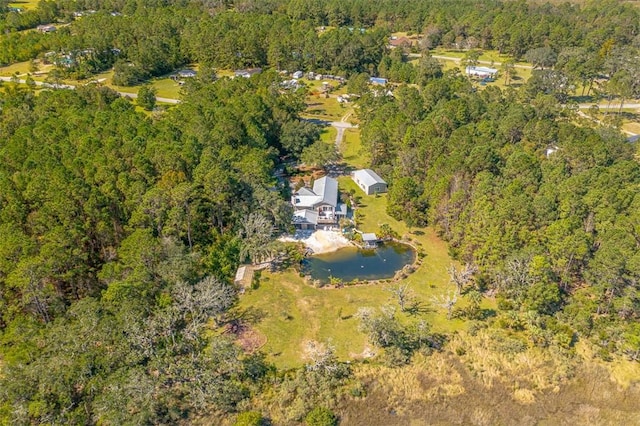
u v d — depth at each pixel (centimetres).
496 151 9681
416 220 9300
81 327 5762
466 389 6025
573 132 10638
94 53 17225
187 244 8081
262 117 11725
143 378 5453
